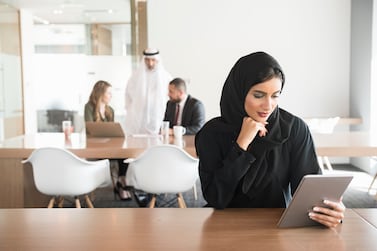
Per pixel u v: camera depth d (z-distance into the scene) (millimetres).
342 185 1188
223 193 1380
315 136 3252
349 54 5848
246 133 1311
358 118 5516
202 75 5898
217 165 1421
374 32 5074
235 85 1353
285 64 5871
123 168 3906
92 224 1258
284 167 1431
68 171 2596
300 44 5844
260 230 1196
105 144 2939
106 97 3850
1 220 1302
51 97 7551
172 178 2617
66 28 7457
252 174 1380
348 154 2635
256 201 1461
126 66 5910
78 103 7441
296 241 1106
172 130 3613
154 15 5836
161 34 5859
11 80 6504
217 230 1197
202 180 1455
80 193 2656
